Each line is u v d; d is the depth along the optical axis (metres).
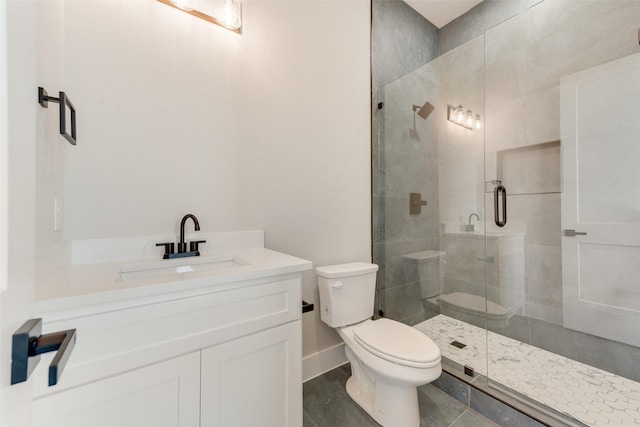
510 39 2.01
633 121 1.55
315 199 1.72
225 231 1.38
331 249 1.80
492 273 2.07
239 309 0.88
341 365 1.80
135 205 1.14
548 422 1.19
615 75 1.61
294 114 1.62
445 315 2.29
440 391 1.54
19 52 0.36
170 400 0.75
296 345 1.02
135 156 1.14
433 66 2.34
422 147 2.28
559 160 1.82
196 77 1.29
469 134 2.20
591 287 1.69
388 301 2.09
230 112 1.39
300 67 1.64
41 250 0.70
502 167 2.05
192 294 0.79
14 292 0.34
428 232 2.31
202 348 0.81
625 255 1.58
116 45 1.09
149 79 1.17
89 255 1.04
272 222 1.54
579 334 1.72
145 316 0.71
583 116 1.73
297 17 1.63
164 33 1.20
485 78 2.11
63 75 0.97
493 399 1.34
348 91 1.89
